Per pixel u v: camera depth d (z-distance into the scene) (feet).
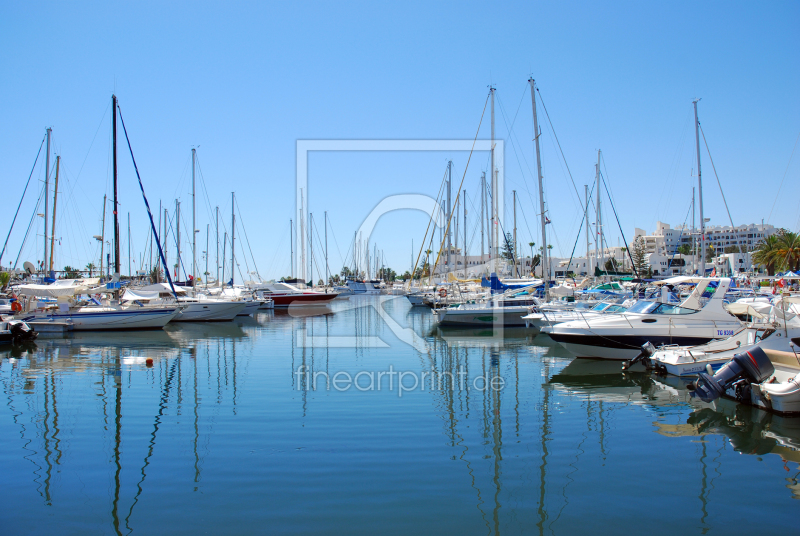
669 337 58.95
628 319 60.39
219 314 120.06
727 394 44.34
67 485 26.91
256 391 46.78
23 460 30.22
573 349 63.00
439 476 28.04
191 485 26.84
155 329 101.14
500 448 32.19
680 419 38.24
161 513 23.99
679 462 29.99
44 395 45.39
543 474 28.32
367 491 26.18
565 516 23.80
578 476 28.12
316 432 34.99
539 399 44.06
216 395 45.24
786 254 171.01
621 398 44.39
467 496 25.73
